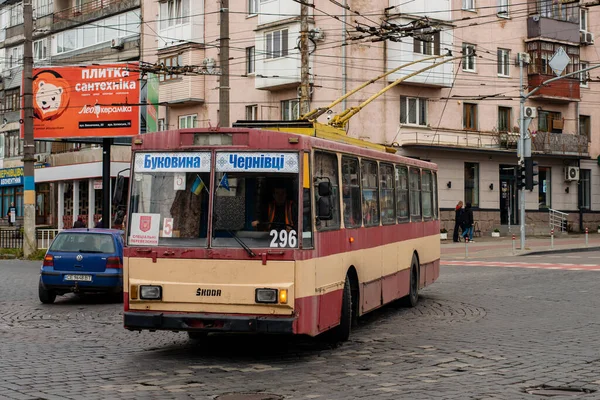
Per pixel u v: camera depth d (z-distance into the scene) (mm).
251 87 40375
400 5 36781
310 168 9844
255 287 9453
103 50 48844
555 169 45438
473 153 40781
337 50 36500
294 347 10875
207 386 8234
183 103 43625
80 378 8641
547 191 45219
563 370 9055
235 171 9758
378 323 13383
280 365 9500
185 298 9625
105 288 16266
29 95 30359
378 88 36875
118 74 36906
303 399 7613
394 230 14180
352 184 11773
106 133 36969
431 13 37719
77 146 50594
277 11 38062
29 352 10422
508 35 42375
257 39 38969
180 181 9883
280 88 38719
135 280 9812
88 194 48125
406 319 13836
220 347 10898
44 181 48969
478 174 41344
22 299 17578
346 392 7934
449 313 14508
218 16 42094
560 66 43219
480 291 18188
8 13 57875
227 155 9805
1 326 13125
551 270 23594
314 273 9820
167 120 45000
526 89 43000
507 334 11852
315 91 37281
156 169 9984
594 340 11227
